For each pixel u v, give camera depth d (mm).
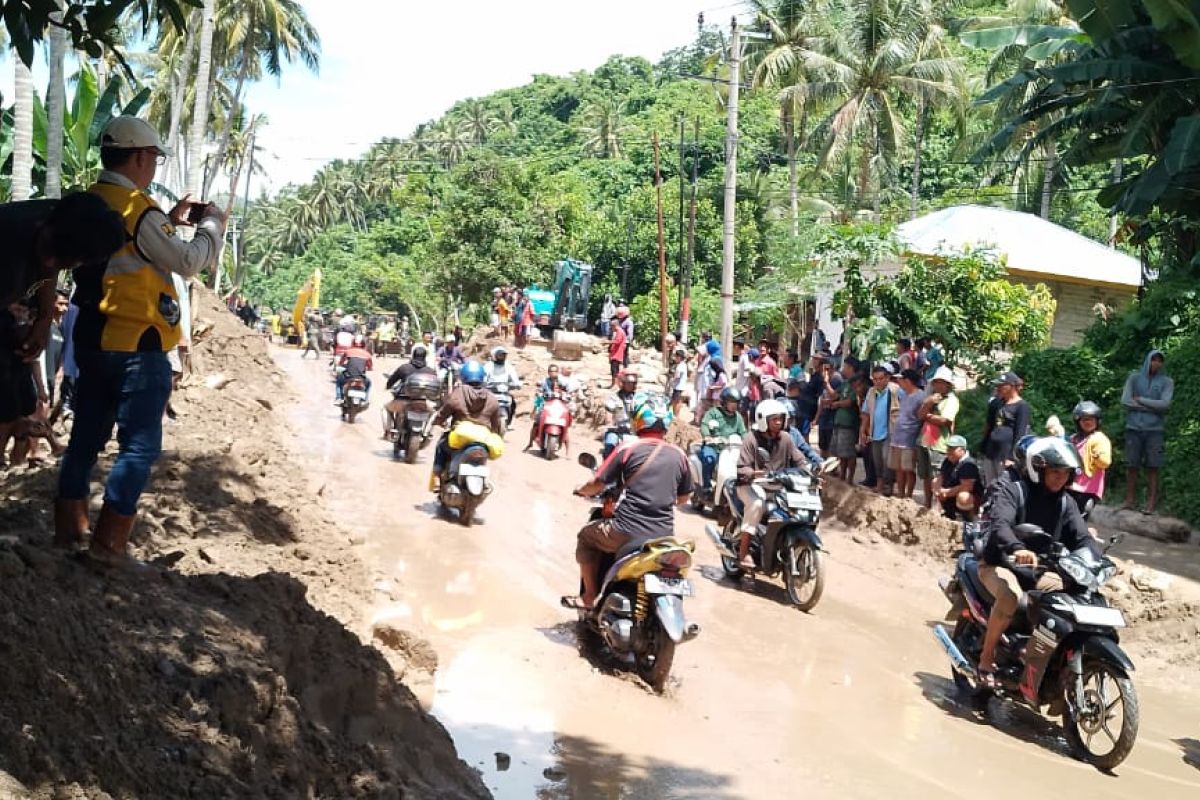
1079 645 6844
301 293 48156
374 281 71438
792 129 41219
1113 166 29594
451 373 23547
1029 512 7266
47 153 19281
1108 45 19125
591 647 7559
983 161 23453
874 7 39469
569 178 59031
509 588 8734
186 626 4230
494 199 52062
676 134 55906
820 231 20719
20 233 3949
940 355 16375
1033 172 41500
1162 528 13117
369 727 4676
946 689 7871
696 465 13484
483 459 11164
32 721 3154
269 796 3562
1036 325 19656
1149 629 9742
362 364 19297
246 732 3793
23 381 5566
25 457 8719
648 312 41250
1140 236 21422
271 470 10906
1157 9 16250
